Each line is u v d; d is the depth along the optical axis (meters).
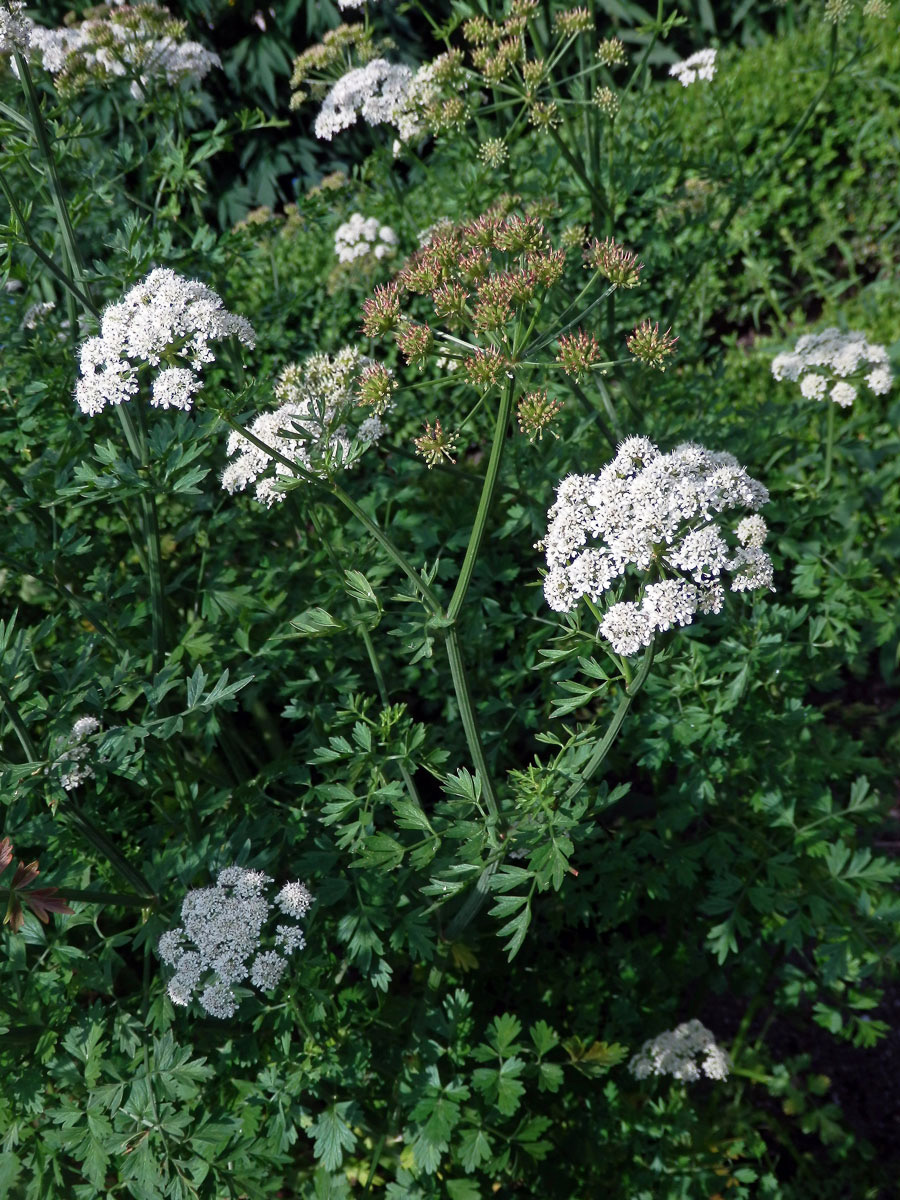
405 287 0.56
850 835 0.66
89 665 0.58
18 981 0.54
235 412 0.51
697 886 0.69
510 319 0.50
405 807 0.53
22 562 0.59
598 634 0.48
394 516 0.76
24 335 0.72
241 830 0.57
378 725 0.54
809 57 1.37
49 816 0.58
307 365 0.60
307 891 0.53
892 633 0.81
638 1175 0.62
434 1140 0.54
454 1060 0.57
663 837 0.62
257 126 0.71
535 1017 0.66
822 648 0.73
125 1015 0.54
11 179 0.78
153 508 0.60
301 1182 0.63
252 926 0.50
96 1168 0.50
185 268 0.70
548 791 0.50
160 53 0.72
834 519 0.89
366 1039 0.59
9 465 0.73
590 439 0.77
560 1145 0.62
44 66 0.71
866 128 1.25
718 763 0.62
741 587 0.48
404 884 0.57
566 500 0.49
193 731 0.63
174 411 0.67
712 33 1.68
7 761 0.54
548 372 0.67
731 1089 0.70
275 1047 0.56
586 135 0.80
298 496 0.68
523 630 0.71
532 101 0.70
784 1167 0.71
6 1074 0.53
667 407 0.80
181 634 0.68
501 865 0.51
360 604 0.63
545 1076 0.57
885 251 1.24
